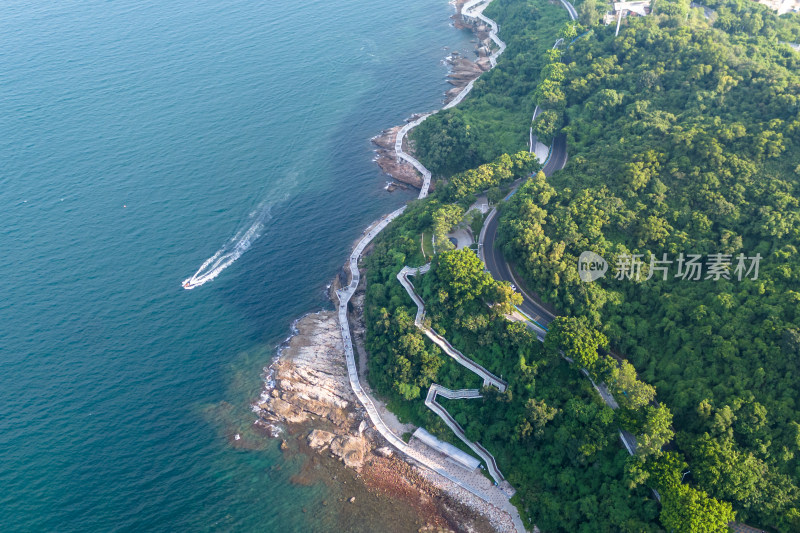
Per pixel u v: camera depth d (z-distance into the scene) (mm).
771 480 101688
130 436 138375
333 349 158500
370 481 131500
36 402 143125
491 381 136000
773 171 137125
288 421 143250
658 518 106688
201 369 154000
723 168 139625
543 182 156875
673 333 122438
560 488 118062
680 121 158125
